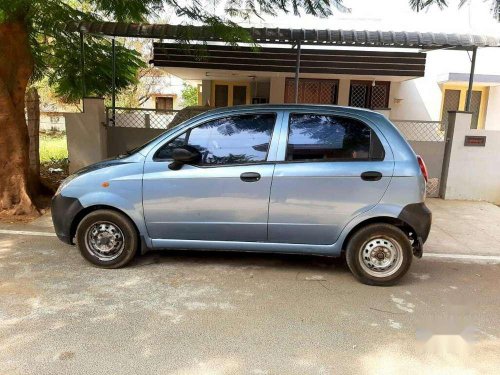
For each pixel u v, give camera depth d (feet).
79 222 16.66
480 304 14.61
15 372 10.31
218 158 15.81
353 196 15.25
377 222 15.56
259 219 15.64
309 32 28.48
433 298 14.92
